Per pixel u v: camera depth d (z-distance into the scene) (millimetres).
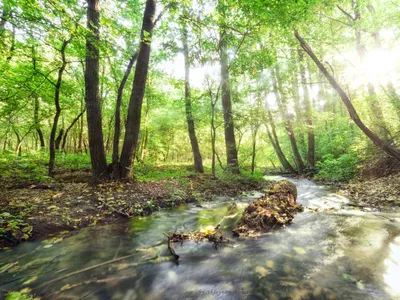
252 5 5879
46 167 10453
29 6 4062
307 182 13023
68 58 12344
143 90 7980
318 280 2951
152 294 2764
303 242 4160
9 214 4516
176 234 4500
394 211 5816
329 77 7426
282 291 2754
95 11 6605
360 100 10922
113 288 2879
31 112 14359
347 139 15531
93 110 7320
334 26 9578
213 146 11047
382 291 2684
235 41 9156
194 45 9258
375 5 9242
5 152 11844
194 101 12656
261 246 4055
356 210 6160
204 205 7219
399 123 9141
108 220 5438
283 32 7539
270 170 22500
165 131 23109
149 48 7977
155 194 7258
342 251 3730
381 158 10133
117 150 8273
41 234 4441
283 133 21203
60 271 3268
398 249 3676
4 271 3236
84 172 9992
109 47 5434
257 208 5453
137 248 4051
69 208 5461
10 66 9227
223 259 3613
